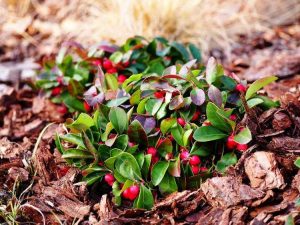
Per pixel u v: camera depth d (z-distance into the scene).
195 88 0.46
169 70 0.49
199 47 0.77
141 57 0.59
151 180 0.44
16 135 0.58
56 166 0.49
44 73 0.61
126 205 0.45
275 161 0.42
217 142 0.46
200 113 0.48
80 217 0.44
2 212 0.45
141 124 0.46
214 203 0.42
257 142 0.46
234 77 0.50
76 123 0.45
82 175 0.46
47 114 0.61
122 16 0.77
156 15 0.77
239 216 0.40
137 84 0.49
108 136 0.46
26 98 0.65
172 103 0.45
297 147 0.45
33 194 0.47
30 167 0.50
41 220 0.45
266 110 0.48
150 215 0.43
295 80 0.65
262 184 0.42
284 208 0.40
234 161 0.45
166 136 0.46
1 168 0.50
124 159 0.44
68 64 0.60
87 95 0.51
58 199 0.46
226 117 0.44
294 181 0.42
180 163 0.45
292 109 0.49
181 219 0.42
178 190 0.45
